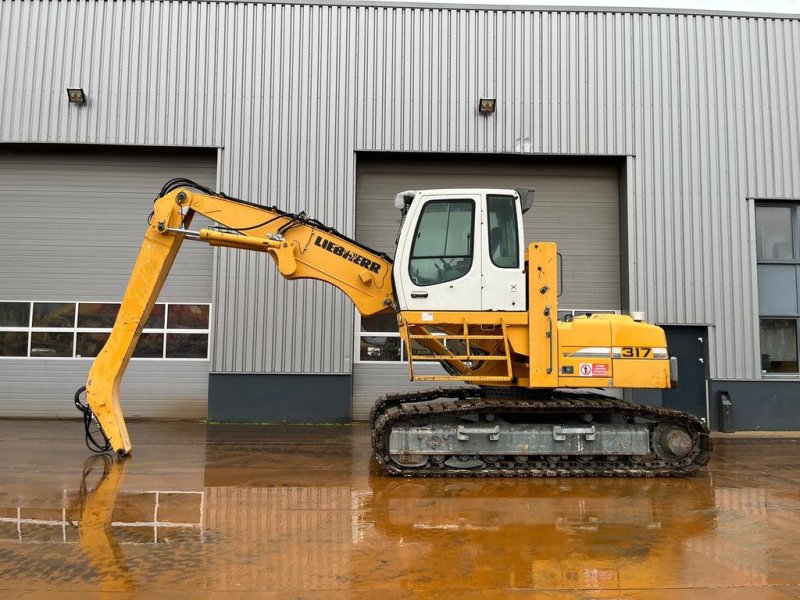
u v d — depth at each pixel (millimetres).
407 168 11945
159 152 11680
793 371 11562
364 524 4824
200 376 11391
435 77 11562
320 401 10992
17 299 11523
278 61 11477
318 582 3637
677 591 3562
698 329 11469
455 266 6637
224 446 8594
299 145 11391
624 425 6812
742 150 11688
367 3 11547
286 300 11086
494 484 6281
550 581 3691
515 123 11570
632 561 4043
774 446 9445
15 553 4109
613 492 5988
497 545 4340
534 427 6684
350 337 11094
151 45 11406
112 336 7516
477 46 11633
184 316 11477
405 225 6742
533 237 11992
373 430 7004
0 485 6121
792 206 11867
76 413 11312
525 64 11641
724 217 11562
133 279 7484
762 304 11672
